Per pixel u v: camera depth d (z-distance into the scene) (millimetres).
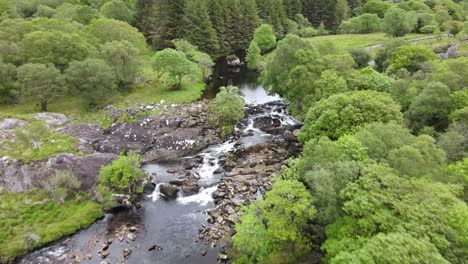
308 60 63500
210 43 111688
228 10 120688
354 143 33281
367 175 27828
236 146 58406
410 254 19594
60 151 48594
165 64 75938
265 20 137875
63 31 74875
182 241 36875
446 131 43156
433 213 23156
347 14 156250
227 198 43969
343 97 46125
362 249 21250
